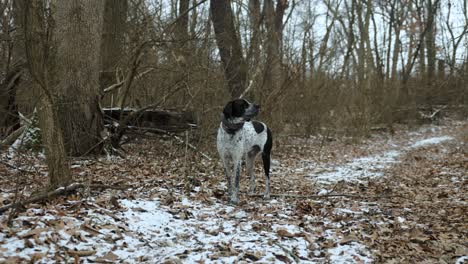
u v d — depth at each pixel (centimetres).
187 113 1134
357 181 983
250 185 801
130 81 1019
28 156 909
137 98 1191
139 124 1130
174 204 648
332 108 1880
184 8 1280
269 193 773
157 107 1157
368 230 603
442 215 694
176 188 749
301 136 1622
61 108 947
